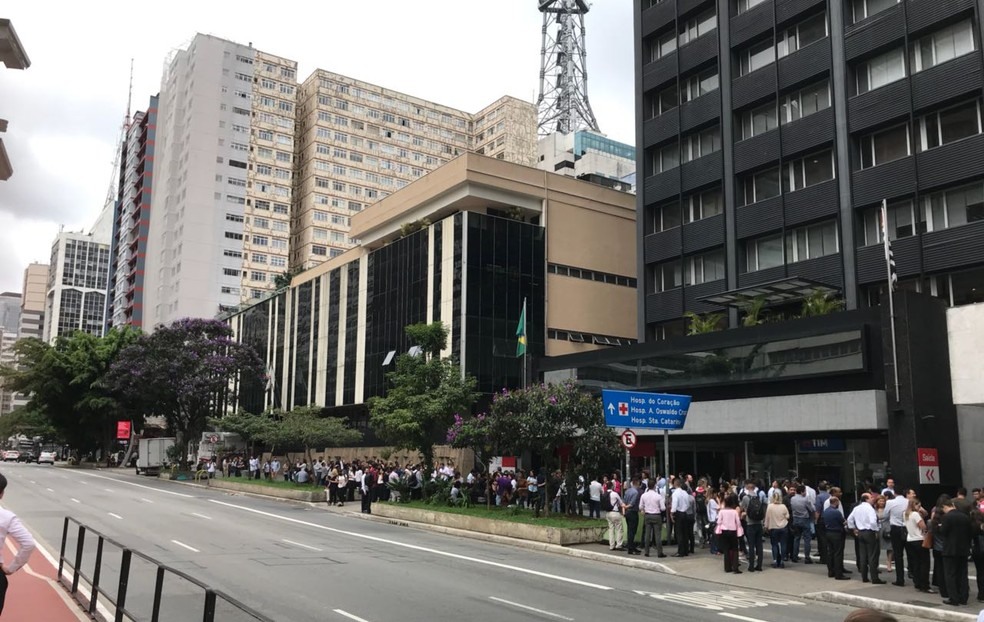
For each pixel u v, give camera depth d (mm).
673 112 39438
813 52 32938
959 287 27812
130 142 132125
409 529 23438
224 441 58406
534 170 46938
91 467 72938
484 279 43531
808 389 25859
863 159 31156
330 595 11562
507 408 22453
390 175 113750
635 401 19281
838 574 14828
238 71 105062
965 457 21594
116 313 129500
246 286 101312
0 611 6691
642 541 19172
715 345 28797
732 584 14547
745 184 35938
